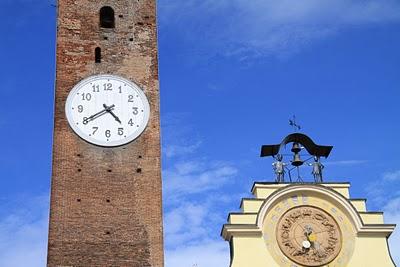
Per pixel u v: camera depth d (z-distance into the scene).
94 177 44.31
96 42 48.91
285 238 41.66
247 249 41.06
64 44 48.28
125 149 45.56
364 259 41.47
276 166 45.66
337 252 41.59
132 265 42.09
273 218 42.03
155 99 47.62
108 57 48.47
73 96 46.56
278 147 45.88
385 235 42.12
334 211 42.59
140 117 46.75
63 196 43.38
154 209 43.91
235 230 41.34
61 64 47.56
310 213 42.38
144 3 51.22
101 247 42.28
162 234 43.25
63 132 45.31
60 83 46.88
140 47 49.28
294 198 42.69
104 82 47.41
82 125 45.78
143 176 44.84
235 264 40.62
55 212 42.81
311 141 46.19
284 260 41.09
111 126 46.12
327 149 46.53
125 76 47.97
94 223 42.94
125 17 50.34
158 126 46.72
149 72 48.47
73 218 42.84
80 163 44.62
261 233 41.47
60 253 41.66
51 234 42.06
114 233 42.84
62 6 49.69
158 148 45.94
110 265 41.88
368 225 42.06
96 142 45.41
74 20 49.38
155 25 50.44
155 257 42.50
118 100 47.03
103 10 50.78
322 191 42.72
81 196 43.62
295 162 46.16
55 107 46.03
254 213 42.00
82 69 47.69
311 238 41.66
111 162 44.97
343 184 43.53
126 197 44.03
